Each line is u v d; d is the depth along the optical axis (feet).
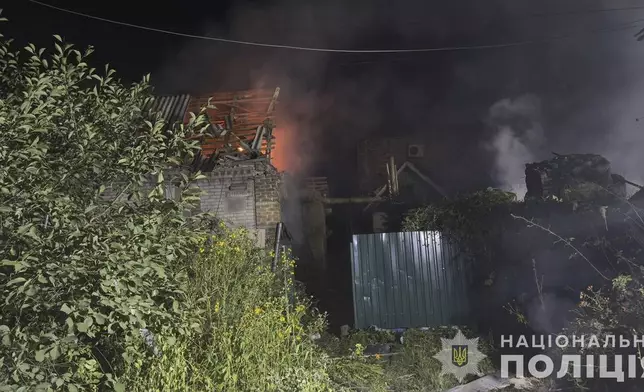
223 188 35.65
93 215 12.75
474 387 24.53
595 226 26.18
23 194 11.66
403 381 24.52
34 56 13.93
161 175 13.58
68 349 12.62
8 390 11.59
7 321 11.96
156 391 14.38
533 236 30.04
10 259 11.98
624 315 21.30
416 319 33.78
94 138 13.62
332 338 28.73
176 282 13.70
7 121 11.20
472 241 33.73
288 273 27.48
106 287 11.64
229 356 15.76
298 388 16.84
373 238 34.71
